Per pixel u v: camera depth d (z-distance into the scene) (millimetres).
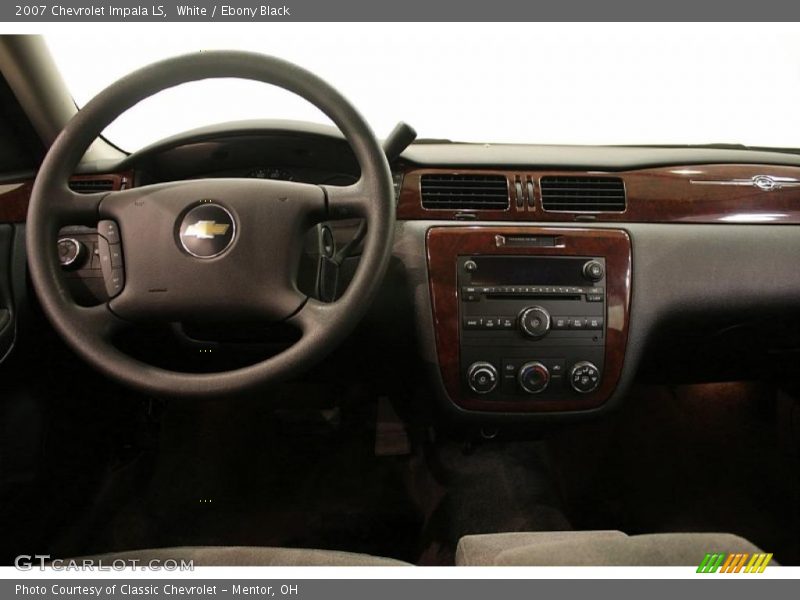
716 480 1347
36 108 992
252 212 697
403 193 985
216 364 1155
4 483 973
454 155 1013
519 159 1008
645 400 1622
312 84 667
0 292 961
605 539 614
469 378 969
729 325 1077
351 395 1574
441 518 1257
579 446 1466
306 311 697
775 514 1247
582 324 965
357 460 1424
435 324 963
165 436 1489
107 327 706
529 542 665
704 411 1577
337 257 866
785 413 1438
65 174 687
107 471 1355
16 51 913
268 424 1528
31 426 1031
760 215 1024
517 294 958
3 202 1005
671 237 992
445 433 1245
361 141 679
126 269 711
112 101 665
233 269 695
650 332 996
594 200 1006
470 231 961
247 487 1346
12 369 970
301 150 1031
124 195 713
